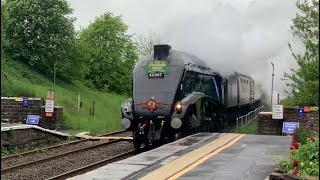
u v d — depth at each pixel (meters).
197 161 10.91
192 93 18.12
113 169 9.95
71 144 19.69
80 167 14.06
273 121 20.52
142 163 10.61
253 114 31.77
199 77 19.39
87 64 46.59
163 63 17.47
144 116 16.98
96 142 20.41
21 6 36.78
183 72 17.48
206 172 9.60
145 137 17.14
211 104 20.86
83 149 17.50
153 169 9.94
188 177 9.12
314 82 14.45
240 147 13.30
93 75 46.84
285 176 8.32
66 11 38.84
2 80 28.83
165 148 13.05
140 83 17.50
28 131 19.17
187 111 16.97
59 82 38.44
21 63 37.00
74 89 38.19
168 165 10.38
